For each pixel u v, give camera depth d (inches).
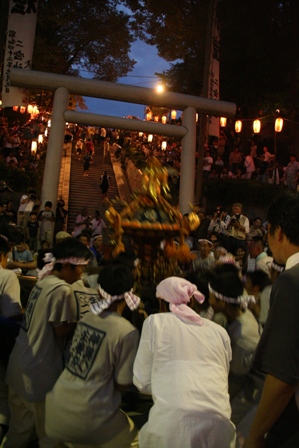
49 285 135.2
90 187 946.1
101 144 1286.9
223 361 107.0
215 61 667.4
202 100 571.8
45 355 131.5
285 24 965.8
